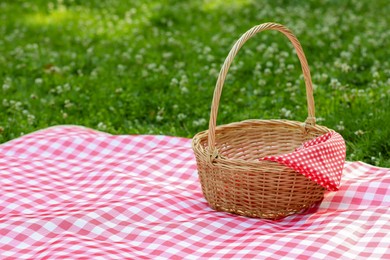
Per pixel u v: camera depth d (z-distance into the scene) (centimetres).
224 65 374
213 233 370
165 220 386
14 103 648
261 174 373
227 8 1027
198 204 409
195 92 658
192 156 479
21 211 400
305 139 436
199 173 401
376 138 518
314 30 865
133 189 424
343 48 785
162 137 517
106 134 530
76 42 887
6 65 774
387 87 626
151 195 412
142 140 514
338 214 380
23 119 617
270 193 377
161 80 701
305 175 371
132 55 814
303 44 801
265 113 603
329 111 589
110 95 664
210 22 960
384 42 802
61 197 420
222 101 646
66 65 783
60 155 501
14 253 350
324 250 335
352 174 445
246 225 377
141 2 1085
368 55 746
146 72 725
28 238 363
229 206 390
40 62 785
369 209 380
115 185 432
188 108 628
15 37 907
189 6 1053
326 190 411
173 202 404
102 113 627
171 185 439
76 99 661
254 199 380
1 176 452
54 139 513
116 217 382
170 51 828
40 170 468
